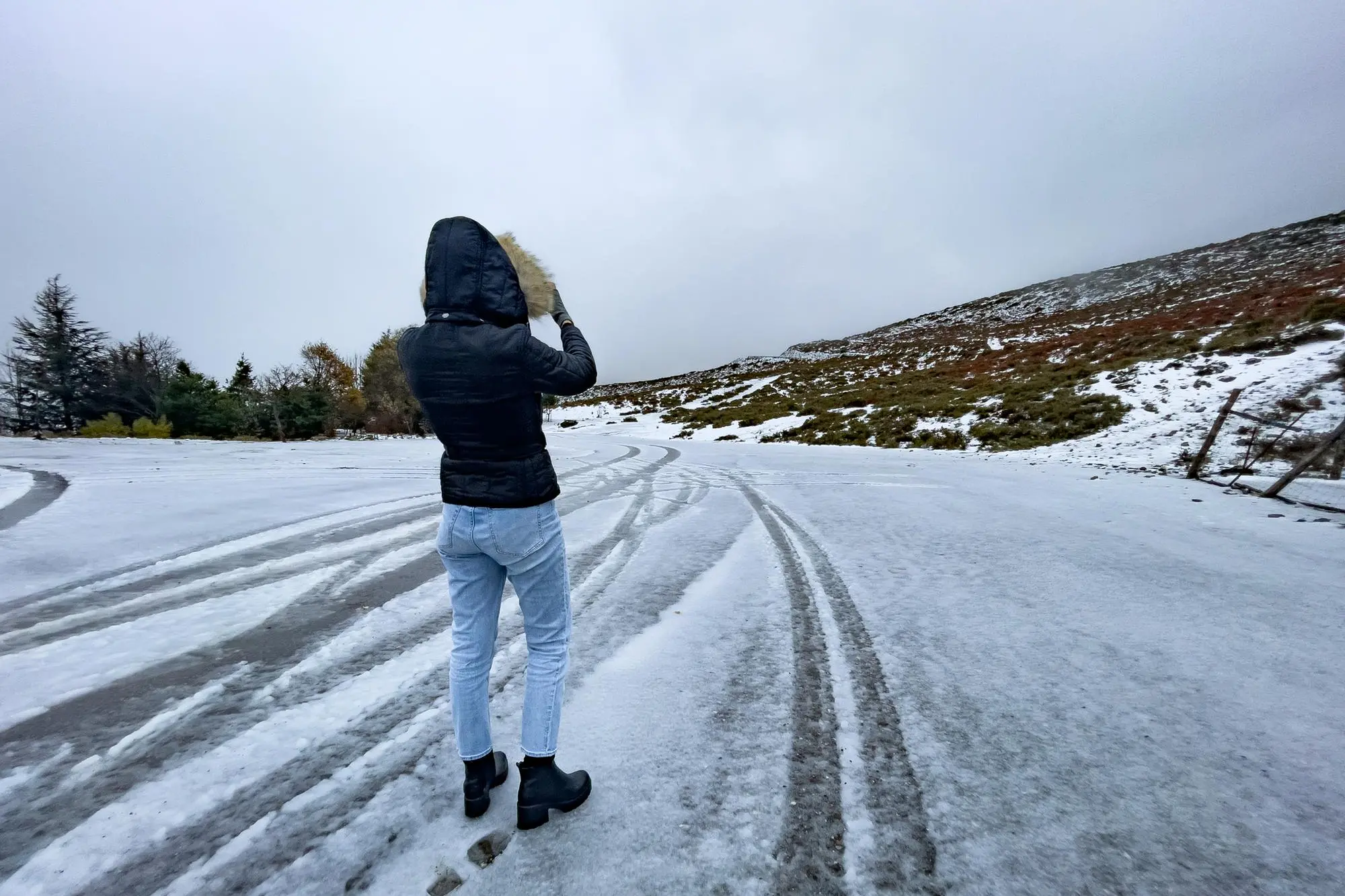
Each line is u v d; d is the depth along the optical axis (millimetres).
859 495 7359
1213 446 9375
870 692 2416
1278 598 3381
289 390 28484
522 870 1508
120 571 4117
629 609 3424
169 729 2166
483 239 1561
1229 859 1511
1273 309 18359
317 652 2822
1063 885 1439
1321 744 1996
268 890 1443
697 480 9188
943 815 1693
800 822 1677
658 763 1957
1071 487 7402
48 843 1594
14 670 2631
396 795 1801
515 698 2389
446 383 1513
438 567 4242
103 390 30141
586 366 1694
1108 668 2576
